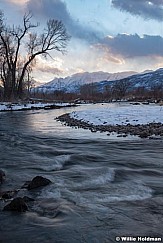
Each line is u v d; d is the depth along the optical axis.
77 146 14.20
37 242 4.94
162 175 9.08
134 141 15.16
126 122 21.78
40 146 14.34
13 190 7.57
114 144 14.48
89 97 78.19
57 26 56.94
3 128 22.02
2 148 13.84
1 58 58.97
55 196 7.07
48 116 32.84
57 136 17.53
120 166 10.21
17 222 5.64
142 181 8.41
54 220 5.73
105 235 5.15
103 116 26.12
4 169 9.83
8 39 55.44
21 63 68.94
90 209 6.27
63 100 70.50
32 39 56.94
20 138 17.00
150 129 17.84
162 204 6.60
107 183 8.23
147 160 11.04
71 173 9.20
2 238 5.10
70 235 5.13
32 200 6.76
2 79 60.66
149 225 5.54
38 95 76.12
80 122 24.06
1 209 6.23
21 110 43.88
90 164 10.57
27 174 9.21
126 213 6.07
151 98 63.91
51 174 9.13
